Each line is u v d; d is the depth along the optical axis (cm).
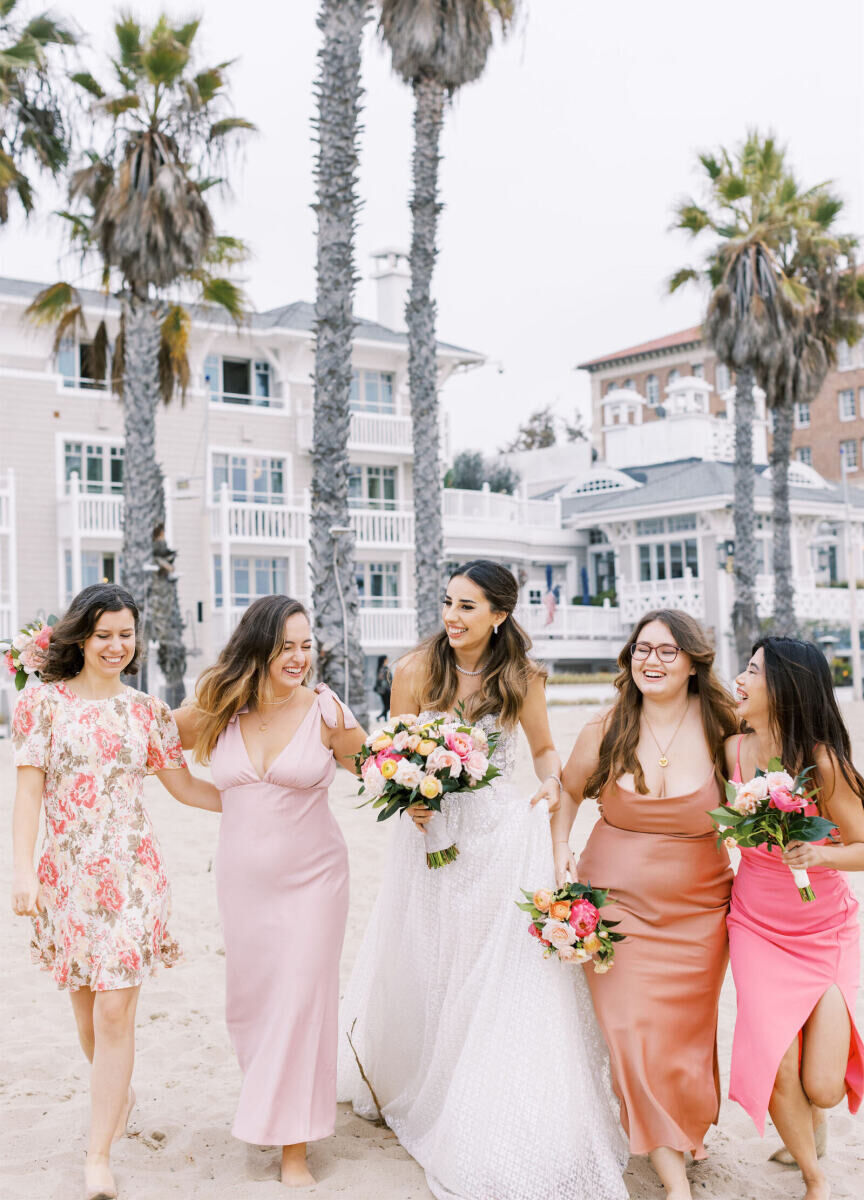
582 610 3991
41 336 3019
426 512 1645
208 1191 358
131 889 366
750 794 336
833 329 2673
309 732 384
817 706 363
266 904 377
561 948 355
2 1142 394
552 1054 362
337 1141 404
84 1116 418
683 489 3978
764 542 4034
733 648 3831
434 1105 388
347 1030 435
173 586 1989
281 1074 361
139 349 1916
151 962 364
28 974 598
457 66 1609
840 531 4688
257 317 3347
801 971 356
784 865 360
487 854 389
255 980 376
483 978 381
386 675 2347
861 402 6191
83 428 3002
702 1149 365
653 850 379
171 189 1819
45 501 2947
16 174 1842
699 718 387
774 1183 370
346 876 392
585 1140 355
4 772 1296
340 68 1396
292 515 3219
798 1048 353
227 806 388
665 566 4066
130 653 380
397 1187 363
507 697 410
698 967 371
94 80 1875
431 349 1652
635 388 6738
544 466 5609
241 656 381
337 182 1398
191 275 2097
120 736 372
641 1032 360
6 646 395
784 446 2694
